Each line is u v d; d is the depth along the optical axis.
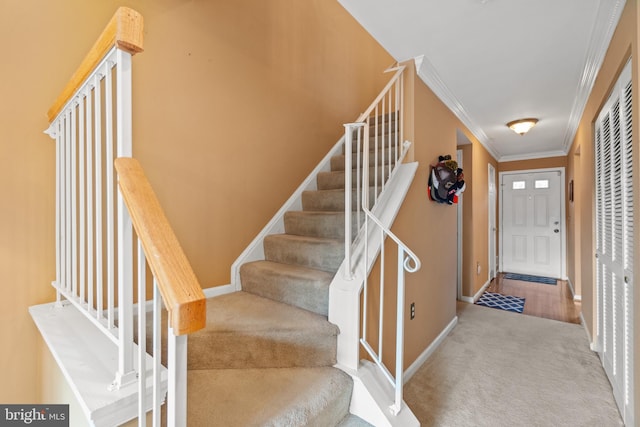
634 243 1.51
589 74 2.57
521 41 2.37
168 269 0.62
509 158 6.07
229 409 1.19
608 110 2.12
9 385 1.28
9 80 1.26
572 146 4.35
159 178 1.67
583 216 3.12
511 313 3.65
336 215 2.09
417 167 2.24
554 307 3.88
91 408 0.72
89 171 1.05
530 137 4.65
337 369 1.51
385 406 1.41
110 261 0.89
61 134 1.26
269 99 2.30
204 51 1.87
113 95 1.51
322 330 1.52
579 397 1.96
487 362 2.44
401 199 2.01
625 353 1.73
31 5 1.30
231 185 2.04
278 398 1.27
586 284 2.99
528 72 2.77
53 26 1.36
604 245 2.26
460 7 2.10
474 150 4.23
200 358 1.47
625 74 1.72
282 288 1.85
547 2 1.96
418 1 2.09
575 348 2.68
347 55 3.11
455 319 3.28
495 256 5.78
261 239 2.23
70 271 1.22
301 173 2.59
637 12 1.45
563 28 2.19
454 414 1.80
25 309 1.31
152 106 1.63
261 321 1.58
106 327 0.93
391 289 1.94
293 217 2.32
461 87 3.04
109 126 0.87
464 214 4.18
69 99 1.12
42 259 1.35
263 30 2.25
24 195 1.30
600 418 1.77
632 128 1.54
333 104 2.93
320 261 1.94
